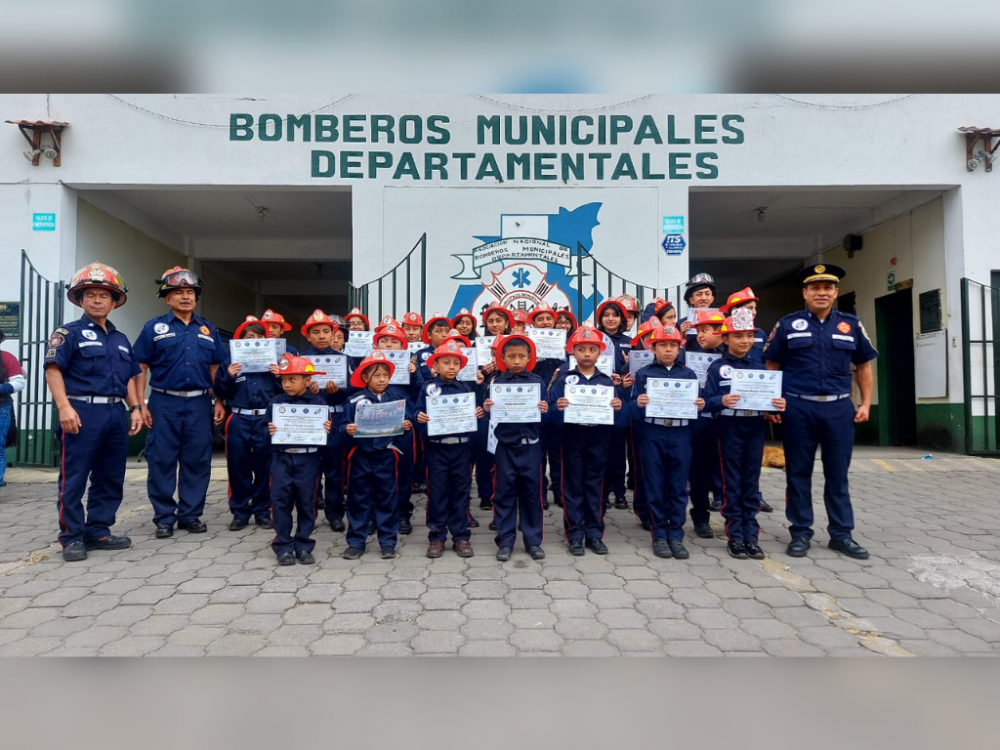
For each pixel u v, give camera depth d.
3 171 7.73
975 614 3.25
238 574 3.82
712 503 5.55
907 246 9.21
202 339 4.73
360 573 3.84
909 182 8.09
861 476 7.00
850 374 4.25
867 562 4.05
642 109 8.01
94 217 8.49
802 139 8.05
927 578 3.76
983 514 5.31
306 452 4.07
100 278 4.18
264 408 4.81
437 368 4.20
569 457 4.25
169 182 7.78
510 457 4.15
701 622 3.14
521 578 3.76
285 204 9.37
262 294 14.41
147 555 4.20
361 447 4.12
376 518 4.21
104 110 7.77
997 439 8.05
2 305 7.61
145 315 9.88
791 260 12.45
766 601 3.41
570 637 2.97
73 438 4.10
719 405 4.14
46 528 4.89
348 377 4.96
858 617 3.21
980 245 8.10
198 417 4.74
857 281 10.48
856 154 8.06
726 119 8.04
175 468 4.71
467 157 7.97
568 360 4.75
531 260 7.95
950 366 8.35
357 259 7.91
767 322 14.72
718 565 4.00
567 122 8.01
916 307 9.02
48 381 4.06
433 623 3.12
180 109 7.81
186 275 4.66
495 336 5.41
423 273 7.55
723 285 14.82
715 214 10.16
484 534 4.76
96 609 3.29
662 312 5.48
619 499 5.63
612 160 8.01
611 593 3.52
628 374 4.64
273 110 7.87
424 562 4.07
